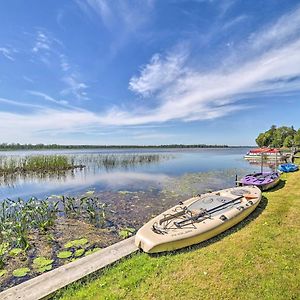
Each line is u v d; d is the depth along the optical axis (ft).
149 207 27.63
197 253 14.21
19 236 18.38
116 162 90.07
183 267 12.72
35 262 15.53
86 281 12.17
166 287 11.12
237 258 13.29
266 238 15.53
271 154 92.22
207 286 11.03
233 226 17.93
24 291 11.27
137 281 11.69
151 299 10.37
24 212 22.82
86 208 27.12
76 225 21.98
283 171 45.78
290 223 17.87
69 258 16.06
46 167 68.44
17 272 14.39
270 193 28.27
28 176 57.36
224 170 61.87
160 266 12.94
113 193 35.50
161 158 113.19
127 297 10.59
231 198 22.13
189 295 10.51
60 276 12.39
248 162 85.56
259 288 10.75
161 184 42.39
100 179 49.73
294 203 22.90
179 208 19.97
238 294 10.43
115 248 15.40
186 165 77.41
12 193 39.09
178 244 14.79
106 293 10.96
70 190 39.55
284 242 14.85
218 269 12.31
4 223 21.22
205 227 16.25
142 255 14.53
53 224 22.17
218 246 14.94
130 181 46.21
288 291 10.50
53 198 33.88
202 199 21.93
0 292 12.15
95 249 17.26
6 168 62.85
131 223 22.53
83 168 72.02
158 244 14.42
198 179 47.42
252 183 30.76
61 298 10.96
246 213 19.63
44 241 18.67
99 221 22.98
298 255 13.30
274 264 12.52
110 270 12.94
